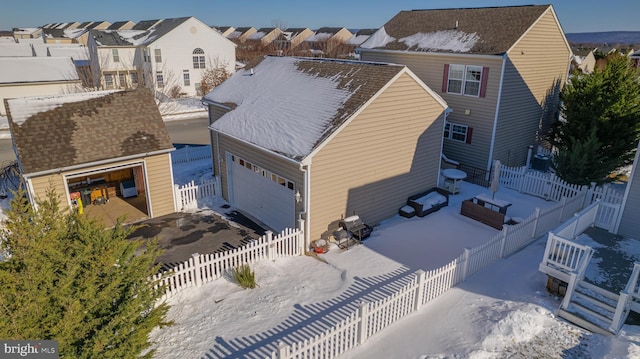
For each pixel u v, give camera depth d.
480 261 11.77
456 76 20.53
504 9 20.86
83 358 6.09
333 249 13.50
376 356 8.43
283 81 17.86
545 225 14.48
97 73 48.47
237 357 8.42
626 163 19.22
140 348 6.81
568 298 9.69
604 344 8.80
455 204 17.39
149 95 17.11
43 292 6.10
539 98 21.66
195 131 32.94
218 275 11.53
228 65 51.31
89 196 17.31
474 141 20.52
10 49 51.28
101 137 15.16
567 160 17.33
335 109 14.15
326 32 96.00
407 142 15.61
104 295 6.69
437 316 9.74
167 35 46.28
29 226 6.33
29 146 13.95
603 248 12.02
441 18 22.88
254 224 15.84
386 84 13.95
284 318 9.71
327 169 13.38
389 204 15.84
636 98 18.58
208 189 18.03
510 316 9.38
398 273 11.87
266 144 14.15
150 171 15.84
